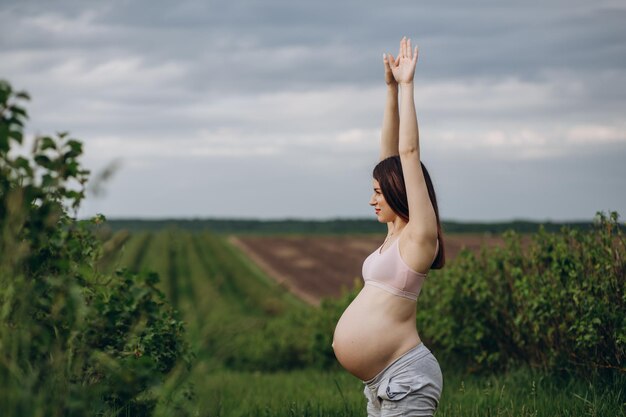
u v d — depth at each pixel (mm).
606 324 7637
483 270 10508
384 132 5203
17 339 3744
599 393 7195
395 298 4352
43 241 4438
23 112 4141
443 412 6559
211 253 75500
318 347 16922
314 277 61438
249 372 18281
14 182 4227
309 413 6816
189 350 5402
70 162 4625
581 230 8688
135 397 4820
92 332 5008
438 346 11484
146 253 64125
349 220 158000
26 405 3535
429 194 4586
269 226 153750
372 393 4473
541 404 6832
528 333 9188
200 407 4664
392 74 5051
